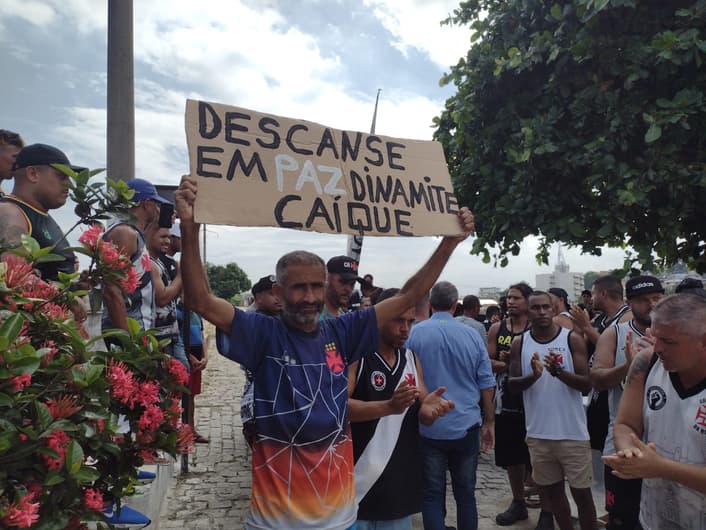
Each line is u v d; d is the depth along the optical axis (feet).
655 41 12.35
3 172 10.30
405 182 8.91
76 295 6.23
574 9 13.83
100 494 5.52
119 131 15.53
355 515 7.63
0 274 5.22
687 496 7.76
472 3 17.78
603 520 15.23
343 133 8.57
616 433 8.38
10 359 4.65
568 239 14.21
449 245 9.17
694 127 12.67
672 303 7.41
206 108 7.52
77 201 6.73
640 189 12.80
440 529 12.58
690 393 7.63
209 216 7.18
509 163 14.78
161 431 6.36
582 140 13.91
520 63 14.57
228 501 16.35
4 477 4.51
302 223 7.84
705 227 14.38
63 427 4.90
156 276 13.03
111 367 5.82
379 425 9.84
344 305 14.93
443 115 18.13
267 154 7.79
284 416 7.23
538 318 14.33
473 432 13.17
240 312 7.52
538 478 13.92
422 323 14.01
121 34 15.49
